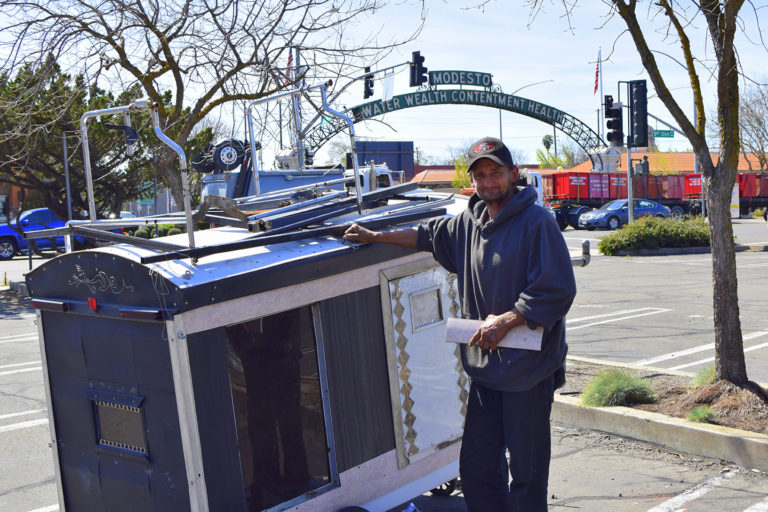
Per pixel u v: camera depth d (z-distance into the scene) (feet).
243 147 38.32
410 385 12.37
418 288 12.57
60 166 66.44
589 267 63.16
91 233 11.48
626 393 19.63
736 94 18.49
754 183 146.10
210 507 9.62
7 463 19.10
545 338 10.11
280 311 10.46
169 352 9.43
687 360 27.07
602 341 31.42
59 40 31.78
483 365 10.34
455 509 14.35
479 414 10.73
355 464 11.48
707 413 17.54
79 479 11.27
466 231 10.80
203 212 11.51
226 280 9.63
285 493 10.61
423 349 12.65
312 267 10.72
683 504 14.42
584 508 14.46
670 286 48.75
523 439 10.14
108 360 10.39
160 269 9.52
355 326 11.53
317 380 11.06
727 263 18.63
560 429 19.70
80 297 10.67
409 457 12.30
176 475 9.70
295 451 10.76
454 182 175.83
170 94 41.70
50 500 16.51
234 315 9.88
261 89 34.37
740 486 15.16
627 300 43.37
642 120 44.62
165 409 9.68
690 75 19.43
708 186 18.84
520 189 10.52
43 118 41.55
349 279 11.44
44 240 95.14
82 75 32.99
